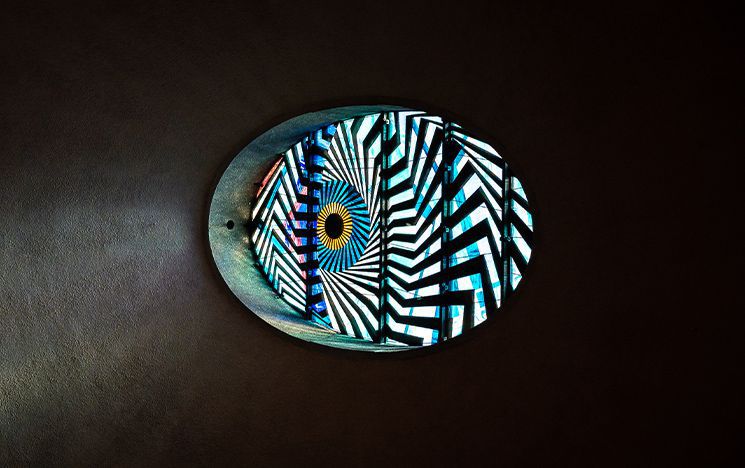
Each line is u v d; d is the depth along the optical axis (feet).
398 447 10.78
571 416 9.55
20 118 9.64
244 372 11.18
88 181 10.32
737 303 8.09
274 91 10.00
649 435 9.05
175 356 11.10
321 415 11.03
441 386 10.32
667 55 7.79
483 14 8.31
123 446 11.07
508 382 9.86
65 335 10.59
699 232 8.18
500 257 12.55
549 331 9.40
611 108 8.31
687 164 8.09
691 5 7.44
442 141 13.69
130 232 10.68
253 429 11.21
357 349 10.96
